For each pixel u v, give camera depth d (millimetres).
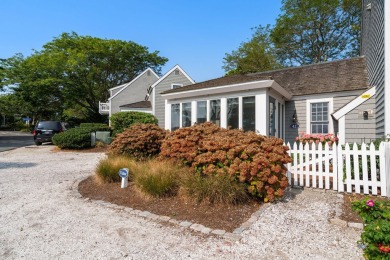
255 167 4191
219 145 4609
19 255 2684
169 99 10906
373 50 8211
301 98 10602
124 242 2957
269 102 8266
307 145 5566
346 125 7566
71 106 32500
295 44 27984
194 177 4508
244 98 8391
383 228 2066
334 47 26516
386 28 5711
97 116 35125
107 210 4070
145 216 3758
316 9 25656
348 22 25250
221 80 10156
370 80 8992
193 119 9867
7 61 25641
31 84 24828
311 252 2691
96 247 2842
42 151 13305
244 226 3344
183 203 4211
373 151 4816
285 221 3547
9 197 4863
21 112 44219
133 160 6305
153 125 7781
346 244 2861
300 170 5625
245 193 4246
